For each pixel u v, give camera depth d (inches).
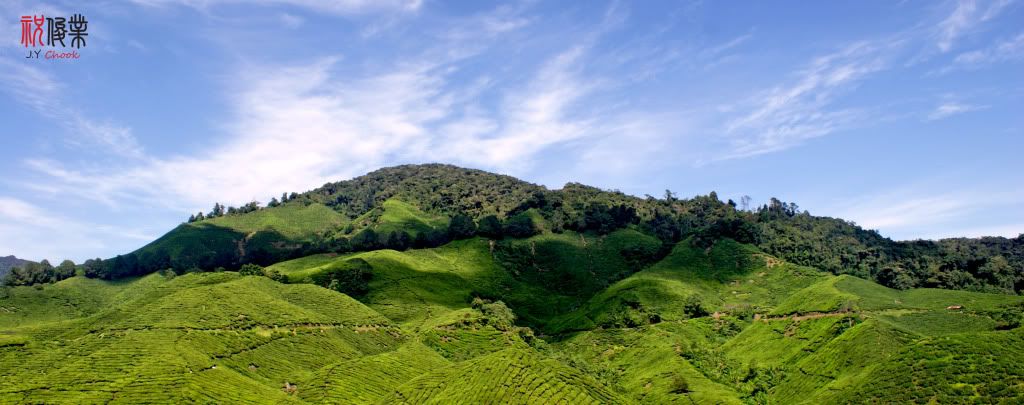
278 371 5693.9
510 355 4677.7
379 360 5954.7
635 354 7421.3
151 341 5383.9
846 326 6525.6
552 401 4087.1
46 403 4224.9
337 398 5014.8
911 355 5004.9
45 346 6003.9
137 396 4367.6
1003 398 4124.0
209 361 5236.2
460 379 4616.1
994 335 4817.9
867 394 4847.4
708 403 5354.3
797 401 5610.2
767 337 7391.7
